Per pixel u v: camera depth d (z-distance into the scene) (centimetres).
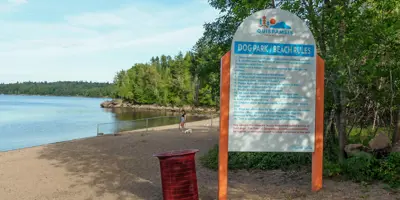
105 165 1181
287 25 682
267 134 679
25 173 1091
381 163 756
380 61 810
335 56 801
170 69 9312
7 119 5144
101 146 1633
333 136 984
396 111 938
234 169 1012
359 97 893
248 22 675
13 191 871
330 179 775
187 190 633
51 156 1412
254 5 1029
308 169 921
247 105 674
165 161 630
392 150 831
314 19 865
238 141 673
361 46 811
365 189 686
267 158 1014
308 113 691
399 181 691
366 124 1091
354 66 830
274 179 862
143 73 10481
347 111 979
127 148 1542
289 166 971
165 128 2684
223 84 671
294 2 927
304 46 688
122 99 11788
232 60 671
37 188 894
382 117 1058
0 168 1191
